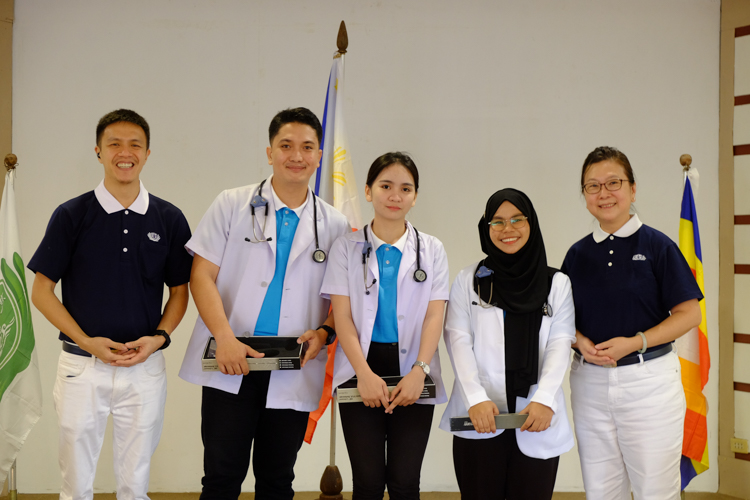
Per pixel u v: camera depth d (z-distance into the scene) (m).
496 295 2.10
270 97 3.55
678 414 2.17
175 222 2.29
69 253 2.14
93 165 3.46
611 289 2.23
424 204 3.60
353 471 2.02
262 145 3.55
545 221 3.62
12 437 2.69
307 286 2.22
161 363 2.25
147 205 2.22
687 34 3.63
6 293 2.65
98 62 3.47
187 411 3.46
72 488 2.10
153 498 3.36
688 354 2.78
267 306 2.20
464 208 3.61
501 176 3.62
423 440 2.04
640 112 3.63
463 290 2.19
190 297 3.47
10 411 2.69
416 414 2.05
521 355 2.03
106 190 2.18
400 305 2.14
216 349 2.03
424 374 2.00
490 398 2.06
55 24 3.45
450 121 3.61
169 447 3.46
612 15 3.64
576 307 2.29
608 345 2.13
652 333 2.12
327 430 3.53
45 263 2.10
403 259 2.15
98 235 2.14
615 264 2.25
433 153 3.60
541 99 3.63
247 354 2.02
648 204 3.61
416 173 2.16
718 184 3.58
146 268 2.19
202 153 3.52
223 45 3.54
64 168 3.44
